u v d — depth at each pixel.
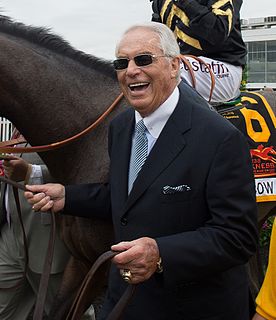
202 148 1.71
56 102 2.47
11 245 2.89
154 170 1.74
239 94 3.21
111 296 1.90
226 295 1.78
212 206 1.68
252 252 1.73
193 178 1.70
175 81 1.83
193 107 1.81
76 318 1.69
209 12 2.87
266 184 2.95
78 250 2.50
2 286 2.96
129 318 1.78
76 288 2.56
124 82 1.82
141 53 1.74
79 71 2.58
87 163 2.47
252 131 2.97
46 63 2.48
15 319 3.09
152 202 1.73
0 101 2.40
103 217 2.12
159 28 1.78
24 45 2.50
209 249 1.62
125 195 1.85
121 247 1.56
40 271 2.87
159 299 1.73
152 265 1.59
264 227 4.11
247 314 1.87
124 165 1.89
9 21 2.60
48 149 2.31
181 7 3.00
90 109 2.53
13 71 2.38
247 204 1.69
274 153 3.00
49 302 2.95
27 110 2.44
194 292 1.73
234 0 3.10
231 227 1.66
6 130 3.98
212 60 3.03
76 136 2.40
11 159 2.45
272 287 1.73
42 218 2.66
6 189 2.86
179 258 1.60
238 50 3.15
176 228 1.71
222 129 1.72
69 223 2.48
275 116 3.11
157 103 1.79
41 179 2.55
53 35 2.61
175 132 1.76
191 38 3.02
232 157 1.69
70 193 2.07
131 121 1.95
